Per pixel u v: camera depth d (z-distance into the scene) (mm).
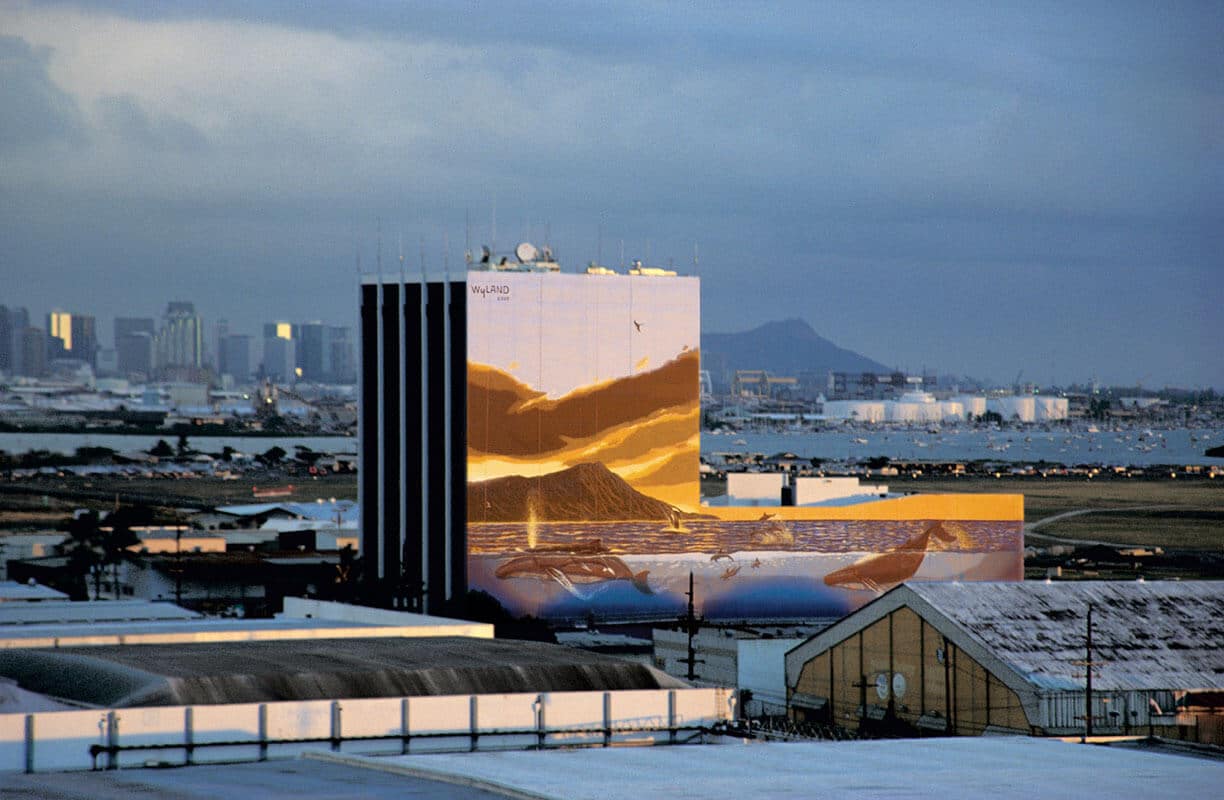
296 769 118688
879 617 193875
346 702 138375
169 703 137375
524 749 143250
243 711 134875
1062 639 185750
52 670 150750
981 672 181000
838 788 110875
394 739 139875
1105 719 175125
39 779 116625
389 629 186875
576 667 155875
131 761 129375
